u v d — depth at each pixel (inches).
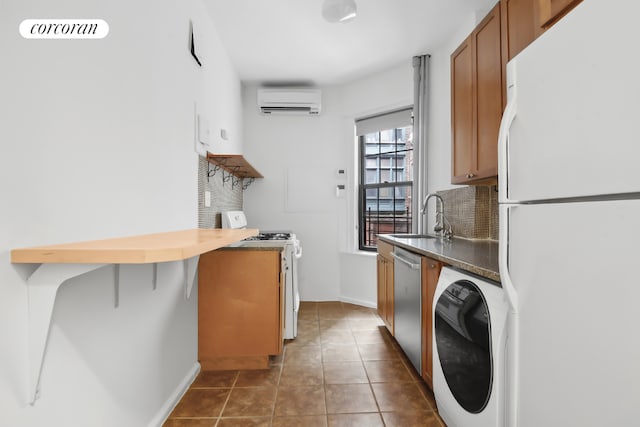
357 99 151.6
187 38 81.8
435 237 115.3
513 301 37.5
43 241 37.4
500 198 39.6
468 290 54.7
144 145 59.6
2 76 32.8
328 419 67.1
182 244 39.4
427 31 110.1
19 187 34.5
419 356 78.6
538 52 34.0
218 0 93.0
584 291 27.7
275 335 89.1
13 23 34.0
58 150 39.6
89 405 44.8
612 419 25.0
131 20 55.1
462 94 89.5
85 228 43.9
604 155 25.8
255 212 159.5
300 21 104.0
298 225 160.2
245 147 158.9
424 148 126.3
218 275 88.9
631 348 23.6
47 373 37.8
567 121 29.7
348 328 121.3
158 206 65.1
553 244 31.4
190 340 83.6
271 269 89.4
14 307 33.7
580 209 28.1
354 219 156.8
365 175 158.6
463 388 53.9
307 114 157.6
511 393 37.9
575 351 28.6
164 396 68.4
